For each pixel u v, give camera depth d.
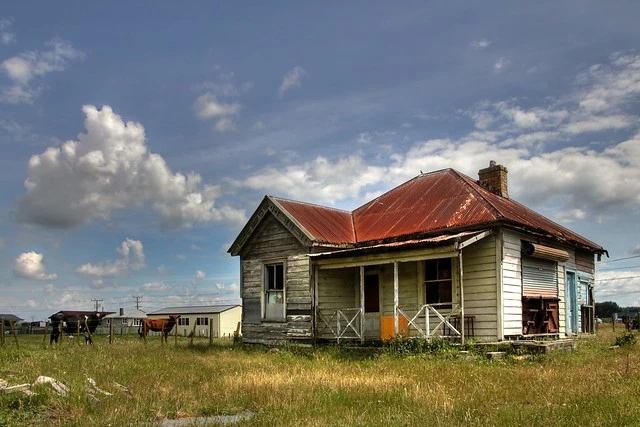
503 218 19.30
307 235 22.78
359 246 23.48
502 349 17.78
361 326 20.88
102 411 10.00
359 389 11.95
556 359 16.69
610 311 91.12
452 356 17.27
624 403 9.49
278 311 24.16
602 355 18.08
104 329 80.38
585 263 27.03
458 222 20.58
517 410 9.35
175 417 10.00
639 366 14.45
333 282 23.33
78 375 13.48
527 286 20.83
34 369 14.56
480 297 19.75
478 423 8.48
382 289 22.83
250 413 10.28
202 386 12.70
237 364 17.75
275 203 24.25
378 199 27.27
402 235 22.00
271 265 24.81
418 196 24.97
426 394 10.98
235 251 25.89
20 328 69.06
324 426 8.65
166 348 24.38
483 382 12.45
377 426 8.59
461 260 18.16
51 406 10.30
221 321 70.75
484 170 26.95
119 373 14.68
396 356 18.25
